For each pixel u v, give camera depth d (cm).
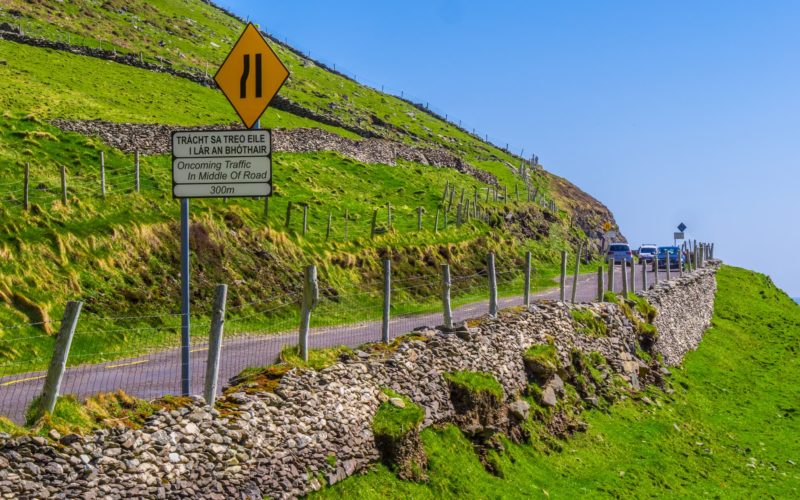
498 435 1938
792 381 3947
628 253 6825
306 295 1630
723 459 2523
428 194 6450
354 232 4312
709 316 4988
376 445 1578
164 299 2691
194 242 3052
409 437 1619
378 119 11338
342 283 3497
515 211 6994
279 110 8938
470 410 1892
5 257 2442
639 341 3244
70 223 2822
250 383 1456
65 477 1018
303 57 15062
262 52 1563
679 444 2514
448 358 1962
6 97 5222
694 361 3878
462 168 8606
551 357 2352
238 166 1445
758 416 3188
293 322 2723
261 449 1308
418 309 3288
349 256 3741
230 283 2961
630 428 2484
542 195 9219
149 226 3000
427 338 1972
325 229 4244
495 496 1689
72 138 4478
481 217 6106
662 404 2841
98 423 1125
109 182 3856
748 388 3628
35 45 8012
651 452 2336
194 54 10931
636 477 2117
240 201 4134
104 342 2225
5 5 9512
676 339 3822
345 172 6450
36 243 2583
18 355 1978
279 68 1559
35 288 2386
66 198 3000
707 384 3522
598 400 2519
